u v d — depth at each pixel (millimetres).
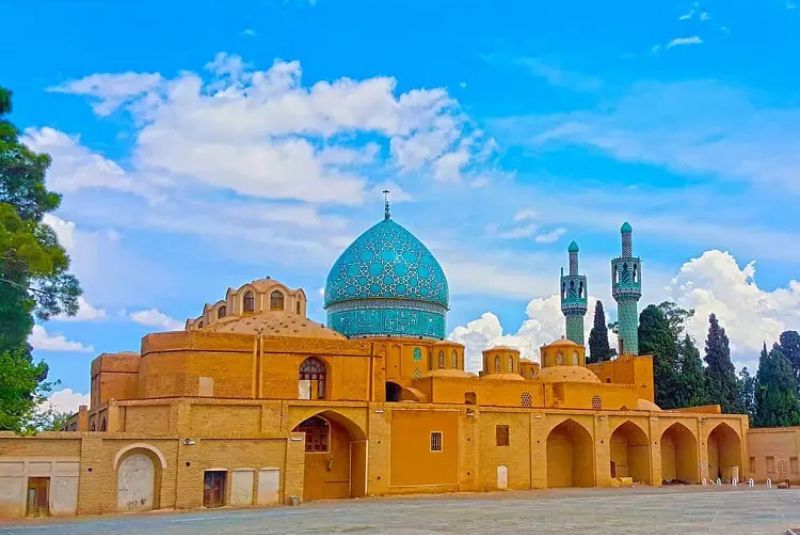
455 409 58469
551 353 73625
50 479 40594
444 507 44219
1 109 32656
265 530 31469
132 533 30797
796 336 112000
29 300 33469
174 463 44156
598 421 66438
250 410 50219
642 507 43844
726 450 76188
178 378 52125
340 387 56062
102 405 51469
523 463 61625
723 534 29141
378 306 71312
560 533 29812
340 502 49406
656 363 88375
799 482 71062
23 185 34625
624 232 89438
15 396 34500
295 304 62969
